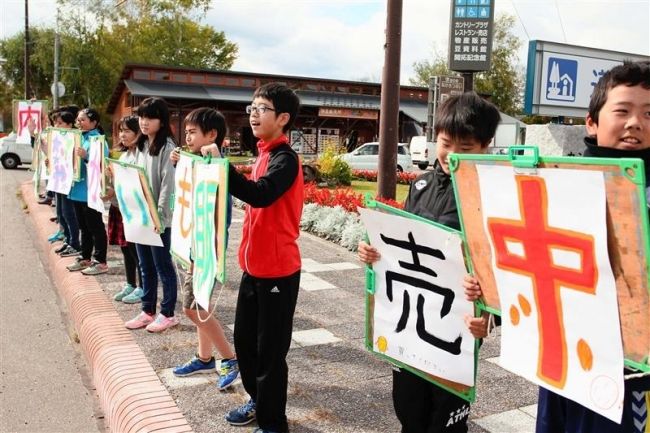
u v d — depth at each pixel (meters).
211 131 3.29
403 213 2.16
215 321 3.31
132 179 4.03
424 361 2.21
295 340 4.21
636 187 1.29
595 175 1.38
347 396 3.27
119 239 4.96
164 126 4.12
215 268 2.62
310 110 34.44
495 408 3.19
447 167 2.15
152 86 31.89
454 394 2.16
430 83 11.80
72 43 41.59
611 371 1.45
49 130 6.84
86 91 43.47
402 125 36.69
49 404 3.66
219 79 33.94
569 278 1.52
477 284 1.90
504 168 1.64
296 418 3.01
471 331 1.97
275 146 2.72
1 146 21.42
